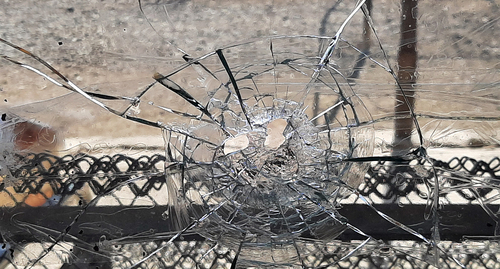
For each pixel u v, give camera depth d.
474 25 1.50
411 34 1.50
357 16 1.49
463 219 1.48
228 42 1.52
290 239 1.19
